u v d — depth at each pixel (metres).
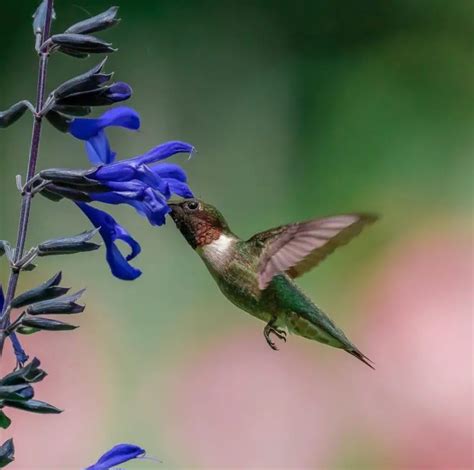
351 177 18.62
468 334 11.05
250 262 6.74
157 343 12.52
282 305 6.82
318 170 18.98
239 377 10.92
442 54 20.17
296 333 6.91
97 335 12.38
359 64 20.38
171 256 15.75
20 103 5.12
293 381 10.81
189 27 20.09
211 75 19.97
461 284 11.89
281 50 20.56
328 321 6.87
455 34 20.66
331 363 11.02
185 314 13.73
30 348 10.73
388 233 14.95
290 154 19.45
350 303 12.55
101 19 5.14
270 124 19.80
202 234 6.76
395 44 20.75
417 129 18.98
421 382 10.77
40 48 5.09
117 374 11.38
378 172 18.55
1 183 17.47
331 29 20.78
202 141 19.48
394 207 17.34
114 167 5.12
